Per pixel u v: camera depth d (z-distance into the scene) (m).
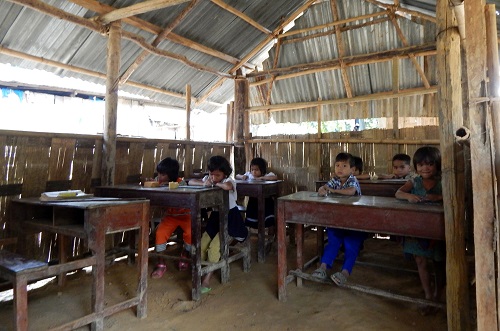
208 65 6.30
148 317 2.54
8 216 3.10
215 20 5.27
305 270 3.43
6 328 2.39
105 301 2.79
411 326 2.37
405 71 5.77
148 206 2.60
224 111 9.36
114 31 4.02
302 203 2.61
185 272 3.50
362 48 6.04
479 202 1.64
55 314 2.56
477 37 1.66
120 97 8.12
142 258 2.53
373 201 2.51
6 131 3.04
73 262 2.12
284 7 5.76
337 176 3.14
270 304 2.74
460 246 2.03
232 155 6.48
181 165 5.18
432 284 3.05
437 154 2.65
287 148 6.19
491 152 1.62
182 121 10.13
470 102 1.67
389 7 5.34
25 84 6.54
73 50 4.79
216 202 3.08
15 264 1.97
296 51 6.52
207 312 2.61
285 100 7.04
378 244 4.58
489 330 1.61
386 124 6.47
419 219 2.16
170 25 4.72
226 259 3.21
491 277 1.61
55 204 2.41
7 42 4.30
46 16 4.10
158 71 6.03
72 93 7.31
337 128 10.95
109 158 3.89
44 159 3.38
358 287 2.53
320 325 2.39
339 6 5.93
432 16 5.00
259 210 3.93
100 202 2.46
